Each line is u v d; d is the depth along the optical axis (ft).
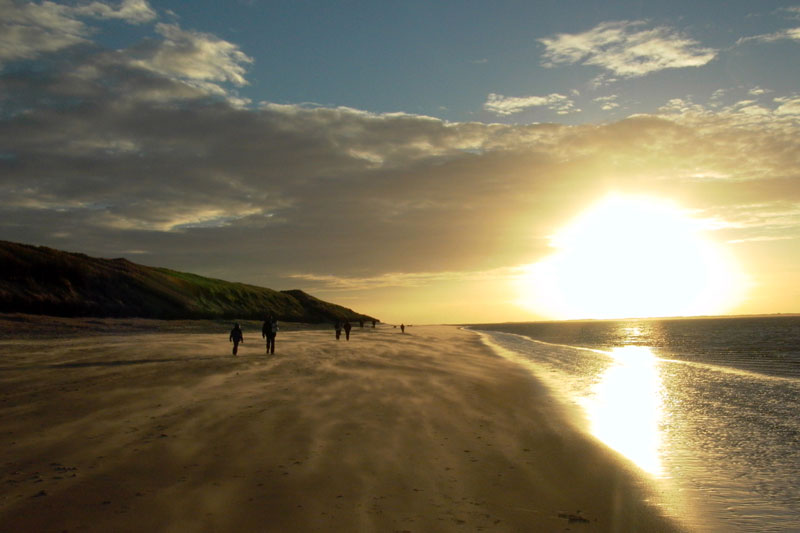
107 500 19.80
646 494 24.25
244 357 74.69
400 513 19.71
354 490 21.94
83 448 26.40
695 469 29.22
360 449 28.17
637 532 19.57
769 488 25.94
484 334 323.16
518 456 29.17
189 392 42.93
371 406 40.55
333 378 55.98
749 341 211.41
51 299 164.35
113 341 101.14
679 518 21.45
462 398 48.19
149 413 34.60
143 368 56.44
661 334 329.72
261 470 23.99
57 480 21.77
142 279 217.15
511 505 21.39
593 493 23.77
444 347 140.36
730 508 22.97
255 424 32.60
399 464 25.99
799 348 160.66
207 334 150.51
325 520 18.69
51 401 37.40
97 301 180.55
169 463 24.49
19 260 168.76
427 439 31.40
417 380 58.49
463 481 24.06
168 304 210.18
